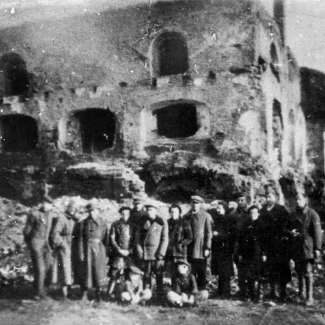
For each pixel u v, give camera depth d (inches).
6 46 746.8
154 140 683.4
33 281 367.6
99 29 711.7
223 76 655.1
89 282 330.3
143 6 693.3
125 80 699.4
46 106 732.7
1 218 526.9
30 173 697.0
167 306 328.5
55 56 730.8
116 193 636.1
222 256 356.5
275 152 719.7
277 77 724.7
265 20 686.5
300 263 341.7
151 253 335.9
